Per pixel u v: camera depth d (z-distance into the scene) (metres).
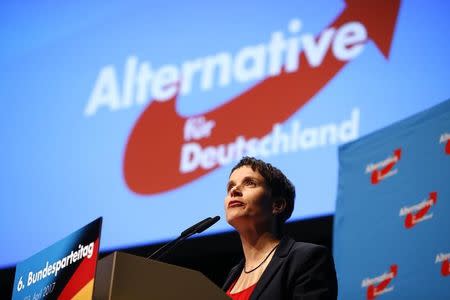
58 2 5.30
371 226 3.36
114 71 4.98
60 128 4.96
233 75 4.65
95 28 5.13
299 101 4.40
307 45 4.51
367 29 4.35
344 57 4.37
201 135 4.58
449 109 3.29
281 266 2.45
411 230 3.23
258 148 4.41
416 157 3.33
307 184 4.21
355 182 3.51
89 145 4.84
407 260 3.19
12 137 5.05
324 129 4.27
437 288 3.07
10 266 4.72
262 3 4.73
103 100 4.92
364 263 3.31
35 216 4.79
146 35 4.98
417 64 4.14
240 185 2.71
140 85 4.87
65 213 4.73
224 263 4.63
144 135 4.72
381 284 3.22
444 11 4.16
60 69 5.12
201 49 4.80
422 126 3.36
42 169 4.89
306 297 2.34
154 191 4.56
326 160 4.21
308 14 4.57
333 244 3.45
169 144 4.64
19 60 5.26
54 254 2.18
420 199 3.25
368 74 4.26
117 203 4.62
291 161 4.29
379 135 3.51
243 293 2.49
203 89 4.70
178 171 4.55
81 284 1.97
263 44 4.64
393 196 3.34
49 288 2.14
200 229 2.62
